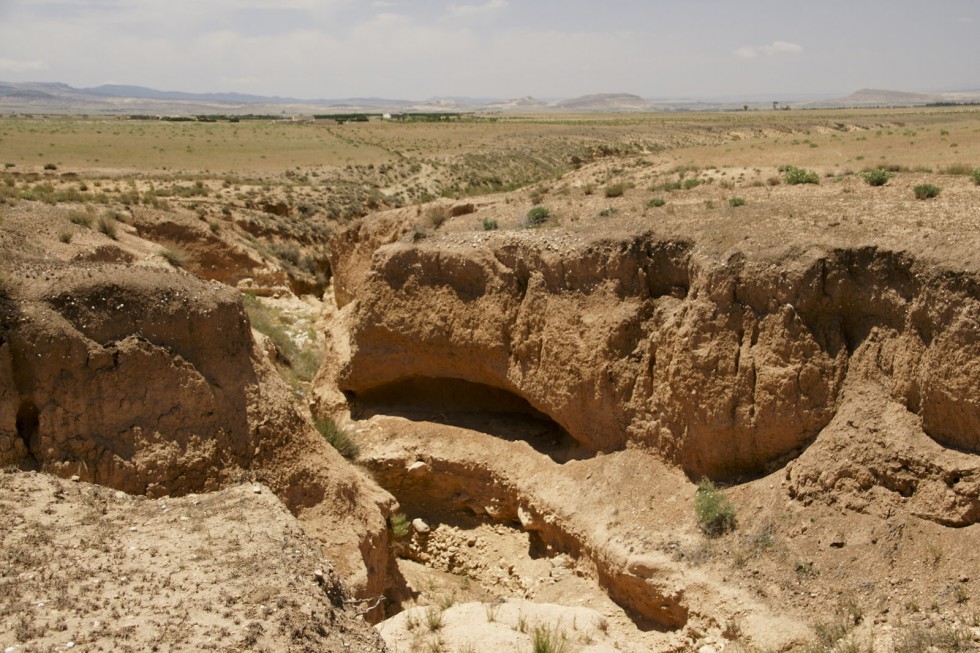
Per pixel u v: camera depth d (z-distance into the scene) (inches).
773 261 656.4
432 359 871.7
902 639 490.3
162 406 539.2
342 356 964.0
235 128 4379.9
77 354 511.5
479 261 842.8
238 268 1443.2
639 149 2994.6
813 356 633.6
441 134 4074.8
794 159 1518.2
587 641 530.6
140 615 322.7
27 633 301.0
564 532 708.0
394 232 1128.2
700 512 637.9
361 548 585.9
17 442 484.4
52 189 1648.6
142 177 2161.7
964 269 565.3
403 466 827.4
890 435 584.7
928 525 549.3
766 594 560.1
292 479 583.2
